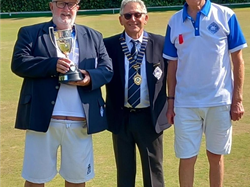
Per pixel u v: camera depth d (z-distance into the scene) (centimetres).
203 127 376
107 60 359
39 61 331
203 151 524
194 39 356
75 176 355
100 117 354
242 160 491
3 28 1891
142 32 388
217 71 359
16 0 2683
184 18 359
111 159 510
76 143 349
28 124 337
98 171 477
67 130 344
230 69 370
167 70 387
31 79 342
